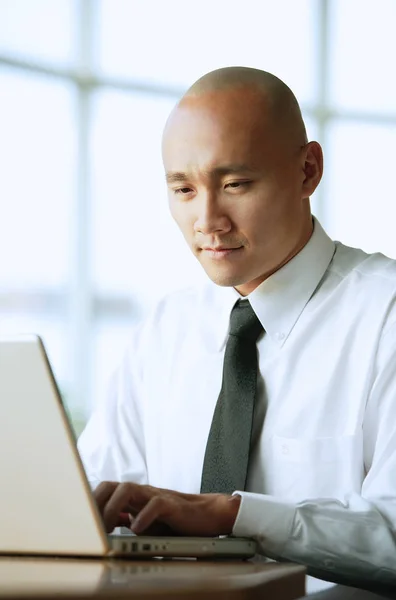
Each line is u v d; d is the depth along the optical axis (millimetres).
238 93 1986
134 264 7301
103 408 2441
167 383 2352
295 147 2059
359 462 2064
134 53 7242
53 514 1387
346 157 7840
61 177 7094
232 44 7480
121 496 1597
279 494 2100
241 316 2207
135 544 1429
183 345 2363
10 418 1372
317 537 1720
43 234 7047
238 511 1682
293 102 2070
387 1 7824
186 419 2287
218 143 1950
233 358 2154
